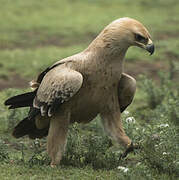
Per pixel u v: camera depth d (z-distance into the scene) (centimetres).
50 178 1077
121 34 1114
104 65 1123
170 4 4634
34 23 3850
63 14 4141
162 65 2880
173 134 1152
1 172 1123
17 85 2405
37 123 1210
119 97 1193
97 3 4547
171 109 1444
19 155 1304
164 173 1108
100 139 1241
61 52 3048
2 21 3844
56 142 1148
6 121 1559
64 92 1098
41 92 1145
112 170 1146
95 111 1166
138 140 1271
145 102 2056
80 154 1211
